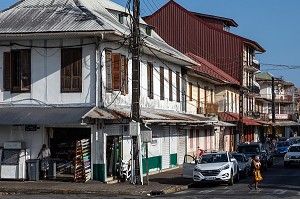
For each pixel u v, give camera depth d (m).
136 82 25.38
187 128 42.28
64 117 25.23
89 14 27.23
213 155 28.78
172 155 38.50
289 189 24.69
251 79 75.31
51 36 26.30
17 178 26.50
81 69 26.73
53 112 26.14
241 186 26.95
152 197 21.62
